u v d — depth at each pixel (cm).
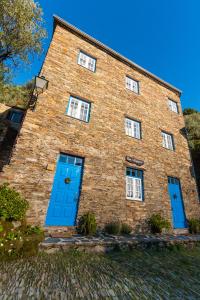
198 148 1390
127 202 801
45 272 353
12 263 373
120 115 977
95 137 824
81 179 721
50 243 461
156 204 893
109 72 1050
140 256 523
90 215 655
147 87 1230
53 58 843
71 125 775
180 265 487
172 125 1248
